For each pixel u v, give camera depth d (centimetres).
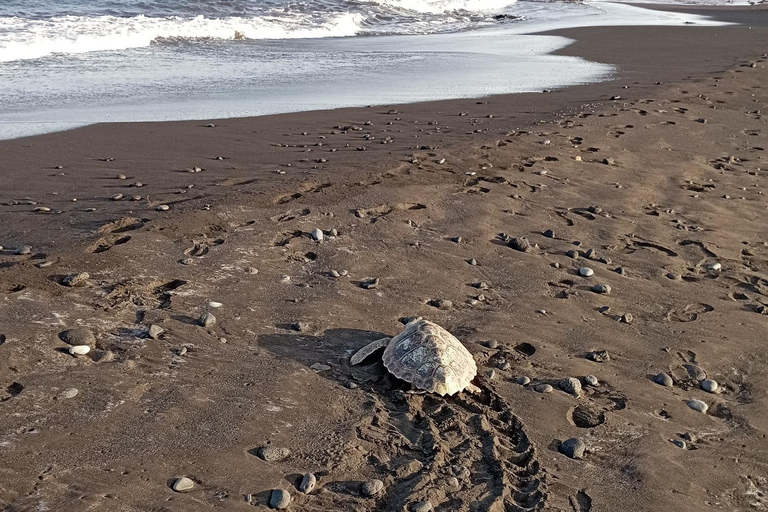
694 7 3475
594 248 658
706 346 536
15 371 455
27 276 537
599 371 505
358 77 1360
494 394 475
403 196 711
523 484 419
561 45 1862
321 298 551
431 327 486
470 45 1877
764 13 3011
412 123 985
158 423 432
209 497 394
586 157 863
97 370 464
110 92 1155
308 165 779
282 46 1786
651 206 751
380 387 475
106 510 382
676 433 461
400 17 2577
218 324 513
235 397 455
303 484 403
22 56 1428
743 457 448
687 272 632
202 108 1052
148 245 591
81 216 634
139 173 747
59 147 823
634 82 1327
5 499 382
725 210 754
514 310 559
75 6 2078
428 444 436
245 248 602
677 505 416
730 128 1048
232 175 745
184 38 1773
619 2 3769
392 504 401
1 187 698
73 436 419
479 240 651
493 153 846
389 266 601
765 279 629
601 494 417
